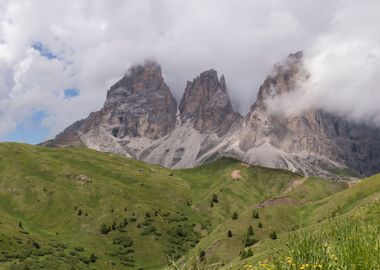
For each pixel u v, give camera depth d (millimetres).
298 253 8555
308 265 8070
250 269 8680
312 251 8555
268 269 8383
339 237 9180
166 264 8961
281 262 8461
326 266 8172
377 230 9391
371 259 8094
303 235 9141
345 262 8195
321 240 9000
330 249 8625
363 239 8953
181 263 8922
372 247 8453
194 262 8891
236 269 8828
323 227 9875
